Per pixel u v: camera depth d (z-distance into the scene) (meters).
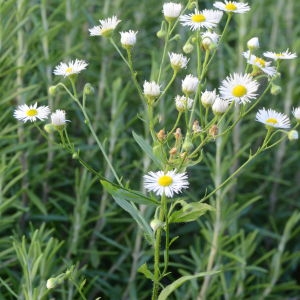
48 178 0.52
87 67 0.58
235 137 0.55
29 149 0.49
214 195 0.52
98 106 0.55
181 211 0.31
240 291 0.46
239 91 0.31
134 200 0.31
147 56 0.66
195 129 0.31
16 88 0.47
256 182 0.61
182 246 0.55
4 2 0.45
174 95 0.58
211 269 0.46
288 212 0.58
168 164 0.31
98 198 0.54
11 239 0.45
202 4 0.65
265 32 0.67
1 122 0.49
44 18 0.51
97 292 0.50
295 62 0.57
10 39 0.49
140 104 0.60
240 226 0.56
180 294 0.47
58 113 0.31
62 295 0.43
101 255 0.51
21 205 0.48
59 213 0.51
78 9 0.57
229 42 0.68
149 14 0.65
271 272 0.49
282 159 0.61
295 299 0.52
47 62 0.50
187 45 0.32
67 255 0.47
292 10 0.66
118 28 0.60
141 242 0.50
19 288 0.40
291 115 0.60
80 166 0.54
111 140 0.51
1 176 0.42
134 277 0.48
